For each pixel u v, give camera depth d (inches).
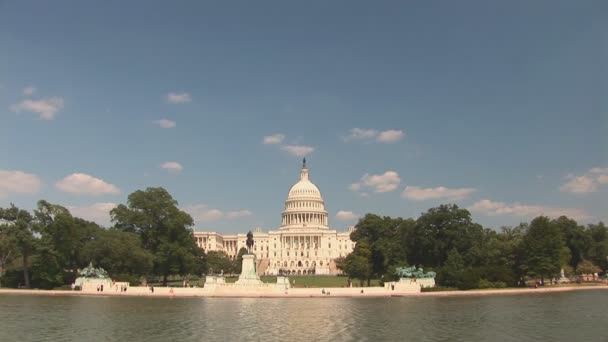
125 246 5369.1
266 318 2699.3
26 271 4980.3
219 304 3513.8
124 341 2000.5
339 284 6530.5
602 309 3159.5
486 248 6067.9
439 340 2048.5
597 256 7249.0
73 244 5265.8
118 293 4426.7
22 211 5039.4
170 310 3078.2
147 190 6230.3
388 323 2517.2
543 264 5472.4
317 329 2315.5
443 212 6200.8
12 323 2468.0
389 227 6953.7
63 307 3218.5
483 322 2556.6
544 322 2559.1
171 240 6102.4
